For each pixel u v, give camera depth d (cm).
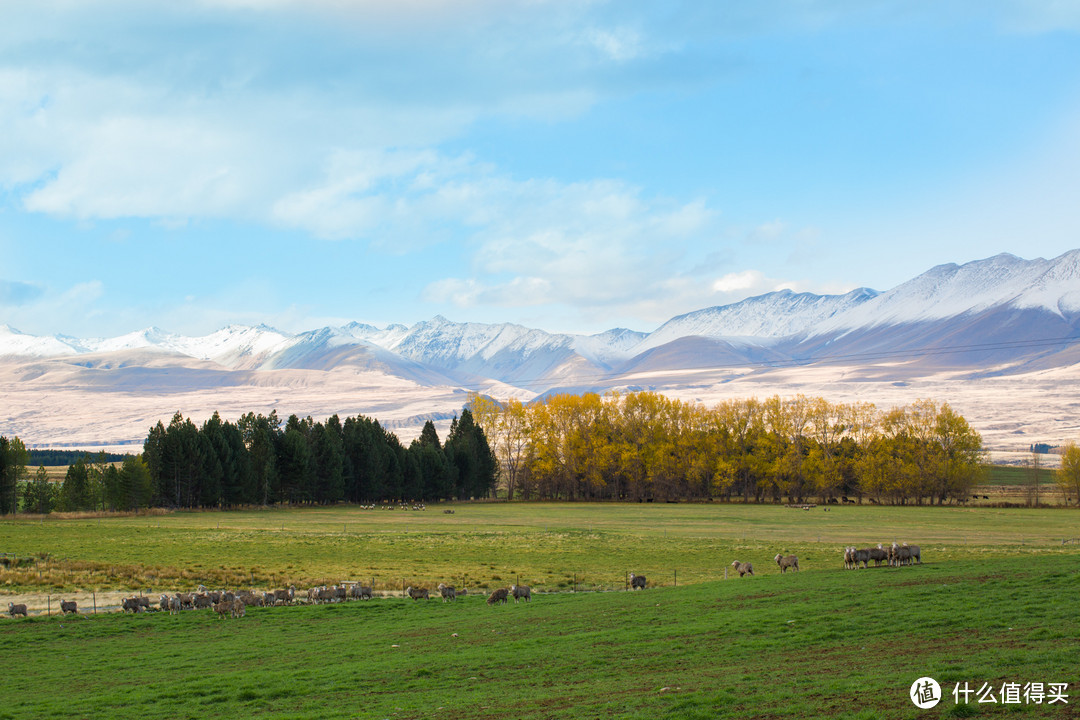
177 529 9150
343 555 7119
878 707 1827
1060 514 11525
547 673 2570
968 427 14312
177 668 3141
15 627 4188
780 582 4322
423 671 2714
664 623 3322
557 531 9075
